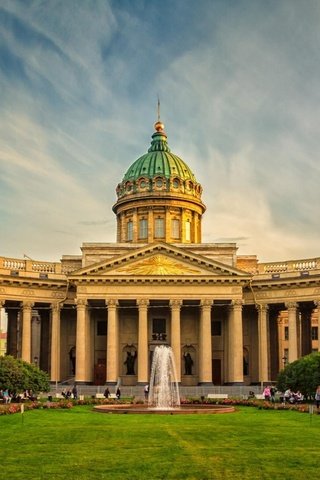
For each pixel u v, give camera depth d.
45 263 81.12
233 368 77.25
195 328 84.06
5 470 21.25
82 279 77.69
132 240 97.25
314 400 58.56
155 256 78.69
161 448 25.97
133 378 82.75
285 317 104.69
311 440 28.67
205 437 29.62
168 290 78.25
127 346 83.81
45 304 81.19
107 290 78.12
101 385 78.94
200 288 78.44
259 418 40.56
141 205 97.25
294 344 78.00
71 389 72.88
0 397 56.34
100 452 24.94
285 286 79.19
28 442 28.08
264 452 24.91
